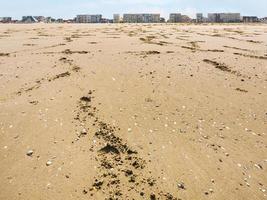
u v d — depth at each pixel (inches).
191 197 403.9
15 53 1226.0
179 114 613.6
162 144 511.2
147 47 1365.7
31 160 467.2
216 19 7746.1
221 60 1050.1
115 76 803.4
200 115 616.4
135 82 762.8
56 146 497.7
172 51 1239.5
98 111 608.7
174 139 528.1
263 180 444.8
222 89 759.1
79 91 701.3
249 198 409.1
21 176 435.5
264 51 1360.7
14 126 558.3
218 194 412.2
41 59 1058.7
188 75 840.3
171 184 423.8
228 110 647.8
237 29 3245.6
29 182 423.8
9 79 813.2
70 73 843.4
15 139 520.7
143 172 443.5
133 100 661.3
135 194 403.9
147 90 716.7
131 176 434.9
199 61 1015.6
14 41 1678.2
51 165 454.6
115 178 430.6
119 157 474.0
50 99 659.4
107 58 1026.1
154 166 457.1
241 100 702.5
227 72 902.4
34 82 778.2
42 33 2367.1
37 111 606.5
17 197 399.2
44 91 706.2
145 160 468.8
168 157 479.5
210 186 424.8
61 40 1733.5
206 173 449.4
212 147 514.0
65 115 590.9
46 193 404.5
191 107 646.5
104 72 839.7
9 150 493.4
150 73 836.6
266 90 773.9
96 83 753.0
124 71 848.9
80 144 503.2
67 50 1278.3
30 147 497.7
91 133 534.0
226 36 2171.5
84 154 478.9
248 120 615.2
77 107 623.2
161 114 608.1
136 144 506.9
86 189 410.3
